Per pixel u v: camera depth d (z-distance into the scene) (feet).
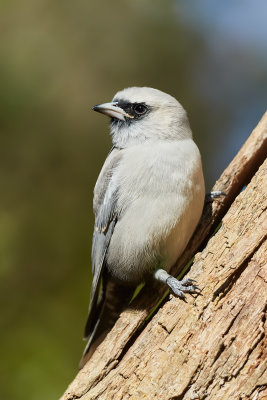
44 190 48.26
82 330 38.29
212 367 20.25
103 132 51.44
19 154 49.01
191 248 26.30
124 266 26.18
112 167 27.07
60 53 53.01
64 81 52.29
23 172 48.73
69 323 38.73
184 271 27.04
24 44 52.19
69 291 41.04
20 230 44.98
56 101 50.67
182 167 25.17
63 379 35.42
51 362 36.11
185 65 55.36
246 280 21.08
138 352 21.76
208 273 21.80
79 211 47.32
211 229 26.50
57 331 38.11
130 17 55.67
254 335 20.29
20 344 37.14
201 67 55.57
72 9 55.21
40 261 43.39
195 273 22.15
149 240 25.02
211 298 21.25
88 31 54.75
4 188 47.67
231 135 54.19
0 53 50.98
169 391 20.39
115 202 26.03
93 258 27.91
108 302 28.22
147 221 24.94
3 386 34.91
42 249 44.11
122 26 55.26
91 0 55.42
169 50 55.26
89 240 45.19
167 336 21.53
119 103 27.91
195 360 20.40
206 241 26.58
